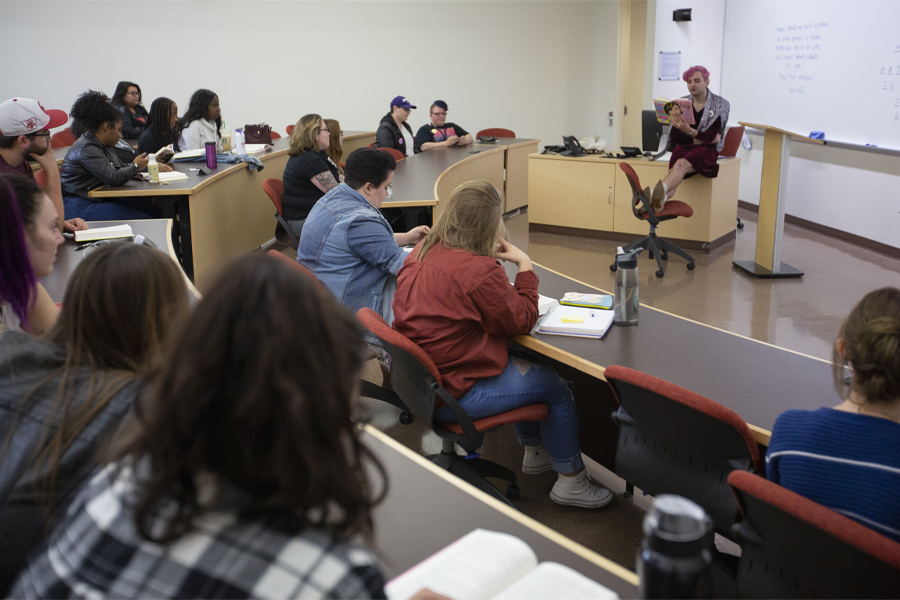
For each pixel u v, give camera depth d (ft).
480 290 6.75
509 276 9.32
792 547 4.08
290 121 28.09
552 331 7.29
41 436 2.94
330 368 1.85
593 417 8.54
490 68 29.27
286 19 27.12
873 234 18.56
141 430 1.89
